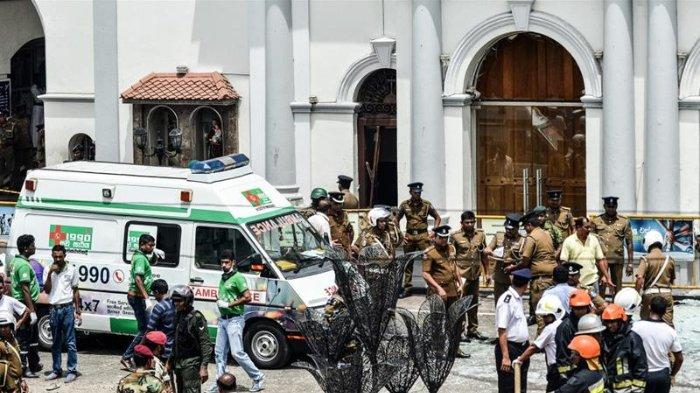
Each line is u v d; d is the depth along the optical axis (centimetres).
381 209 2447
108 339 2319
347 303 1755
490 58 2683
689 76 2481
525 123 2684
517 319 1827
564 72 2647
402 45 2659
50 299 2084
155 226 2181
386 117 2861
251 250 2130
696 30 2473
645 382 1662
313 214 2417
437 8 2631
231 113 2988
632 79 2506
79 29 3150
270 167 2881
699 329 2234
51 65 3173
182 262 2161
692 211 2500
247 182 2209
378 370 1702
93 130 3161
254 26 2925
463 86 2644
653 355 1712
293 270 2122
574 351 1622
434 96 2638
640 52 2502
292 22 2861
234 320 2002
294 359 2141
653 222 2439
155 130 3055
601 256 2236
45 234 2238
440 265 2131
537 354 2123
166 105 3008
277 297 2098
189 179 2172
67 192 2230
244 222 2141
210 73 3008
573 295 1677
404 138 2670
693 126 2489
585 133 2638
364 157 2880
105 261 2202
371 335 1730
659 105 2483
